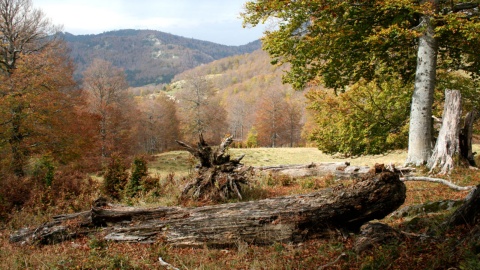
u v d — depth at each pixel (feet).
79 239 22.94
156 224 21.62
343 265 14.90
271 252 18.21
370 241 16.44
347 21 42.04
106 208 23.66
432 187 31.68
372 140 62.18
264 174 45.62
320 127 71.00
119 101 147.23
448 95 39.55
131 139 153.99
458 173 36.09
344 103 63.87
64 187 43.50
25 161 71.46
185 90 192.24
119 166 46.11
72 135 85.56
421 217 19.67
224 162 36.52
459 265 11.58
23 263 19.97
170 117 216.33
